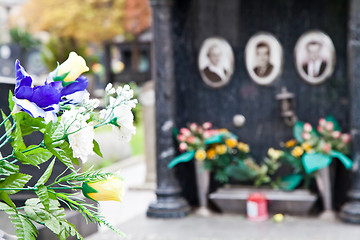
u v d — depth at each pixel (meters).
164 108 6.28
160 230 5.54
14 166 1.27
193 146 6.15
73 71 1.27
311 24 6.12
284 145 6.26
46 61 22.55
